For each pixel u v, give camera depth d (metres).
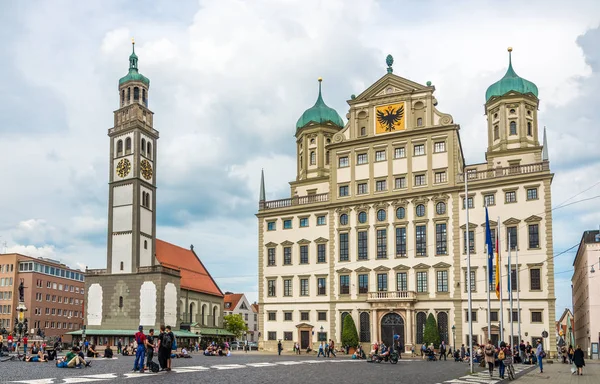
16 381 32.44
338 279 104.88
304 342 106.00
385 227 102.38
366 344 100.50
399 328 98.19
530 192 92.44
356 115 109.19
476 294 93.69
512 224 92.75
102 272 124.69
